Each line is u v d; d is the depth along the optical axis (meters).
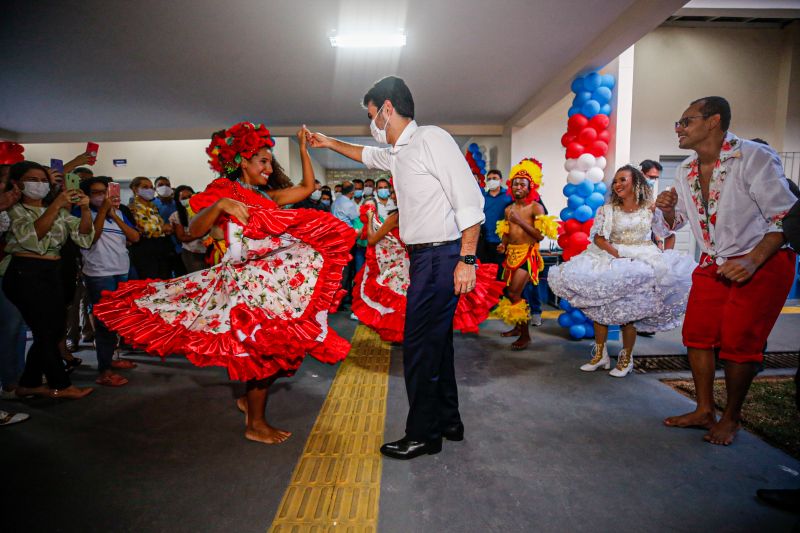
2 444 2.30
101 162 9.12
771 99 7.45
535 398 2.83
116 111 6.30
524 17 3.60
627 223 3.24
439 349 2.02
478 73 4.95
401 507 1.73
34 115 6.43
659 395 2.86
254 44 4.08
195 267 4.81
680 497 1.78
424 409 2.08
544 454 2.13
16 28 3.70
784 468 1.98
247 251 2.05
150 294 2.15
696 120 2.17
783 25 7.32
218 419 2.59
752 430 2.35
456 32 3.88
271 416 2.59
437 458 2.10
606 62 4.19
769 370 3.33
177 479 1.95
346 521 1.65
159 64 4.55
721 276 2.27
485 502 1.76
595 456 2.11
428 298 1.96
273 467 2.04
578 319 4.19
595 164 4.16
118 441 2.32
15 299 2.73
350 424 2.47
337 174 16.41
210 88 5.36
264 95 5.67
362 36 3.93
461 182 1.83
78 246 3.27
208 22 3.64
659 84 7.33
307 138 2.46
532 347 3.99
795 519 1.63
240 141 2.12
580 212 4.10
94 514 1.71
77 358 3.62
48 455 2.18
